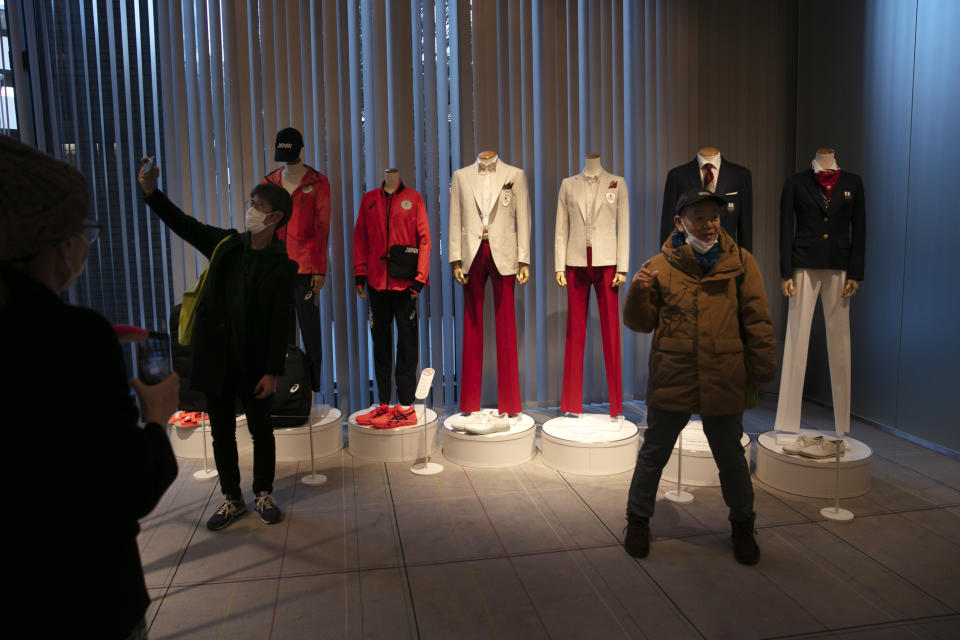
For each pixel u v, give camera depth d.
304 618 2.18
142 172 2.54
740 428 2.54
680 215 2.47
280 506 3.10
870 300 4.25
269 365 2.74
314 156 4.28
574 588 2.36
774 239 4.99
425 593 2.33
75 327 0.80
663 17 4.64
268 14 4.12
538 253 4.66
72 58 4.02
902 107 3.93
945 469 3.51
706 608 2.22
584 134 4.64
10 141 0.80
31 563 0.76
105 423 0.80
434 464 3.63
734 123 4.86
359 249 3.94
